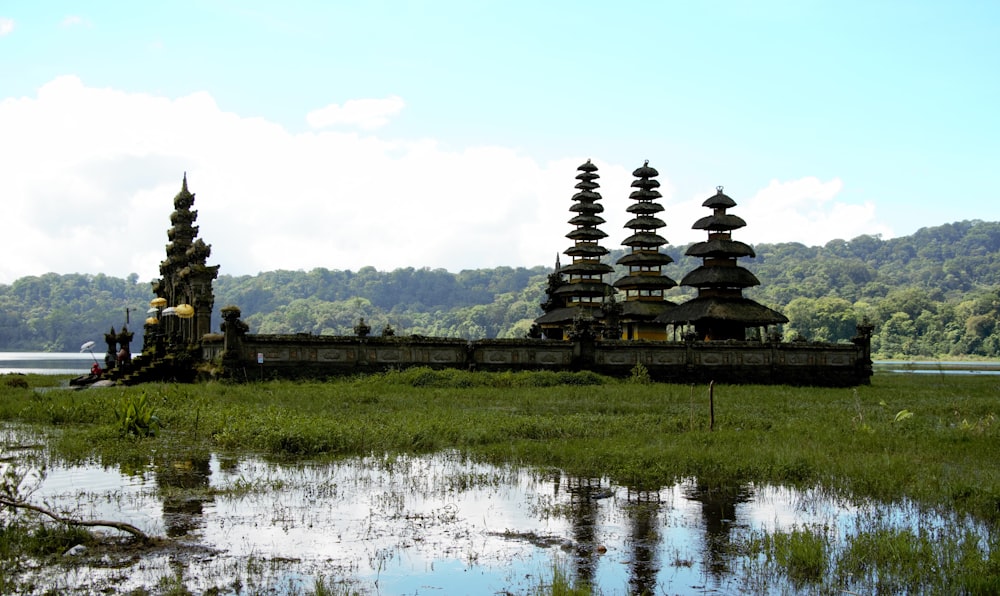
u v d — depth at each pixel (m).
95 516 18.81
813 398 48.75
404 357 55.75
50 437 29.19
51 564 15.70
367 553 16.69
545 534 18.14
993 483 21.59
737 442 28.34
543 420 33.28
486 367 58.00
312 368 53.06
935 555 16.08
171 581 14.84
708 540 17.78
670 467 24.44
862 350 66.69
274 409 34.47
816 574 15.55
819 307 171.38
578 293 81.50
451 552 16.84
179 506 19.77
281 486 21.91
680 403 43.28
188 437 29.83
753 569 15.91
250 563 15.88
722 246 74.50
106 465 24.53
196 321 59.44
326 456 26.42
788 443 27.86
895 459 24.88
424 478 23.22
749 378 64.19
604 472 24.34
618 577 15.55
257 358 51.56
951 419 37.59
